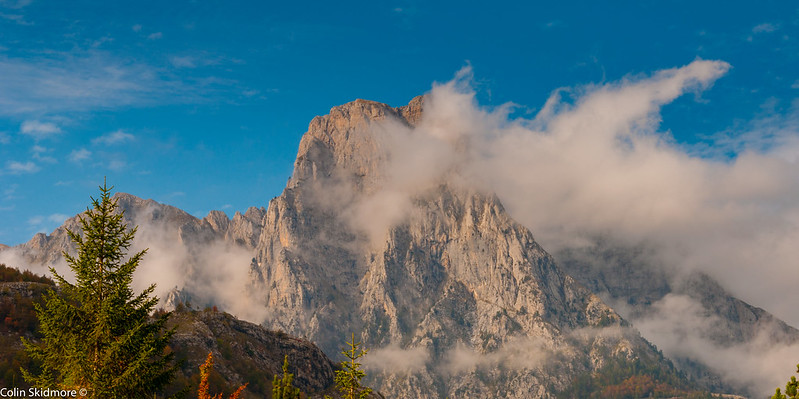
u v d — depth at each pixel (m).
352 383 68.56
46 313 50.03
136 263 51.56
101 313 49.16
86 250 50.69
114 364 49.72
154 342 50.59
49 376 50.38
